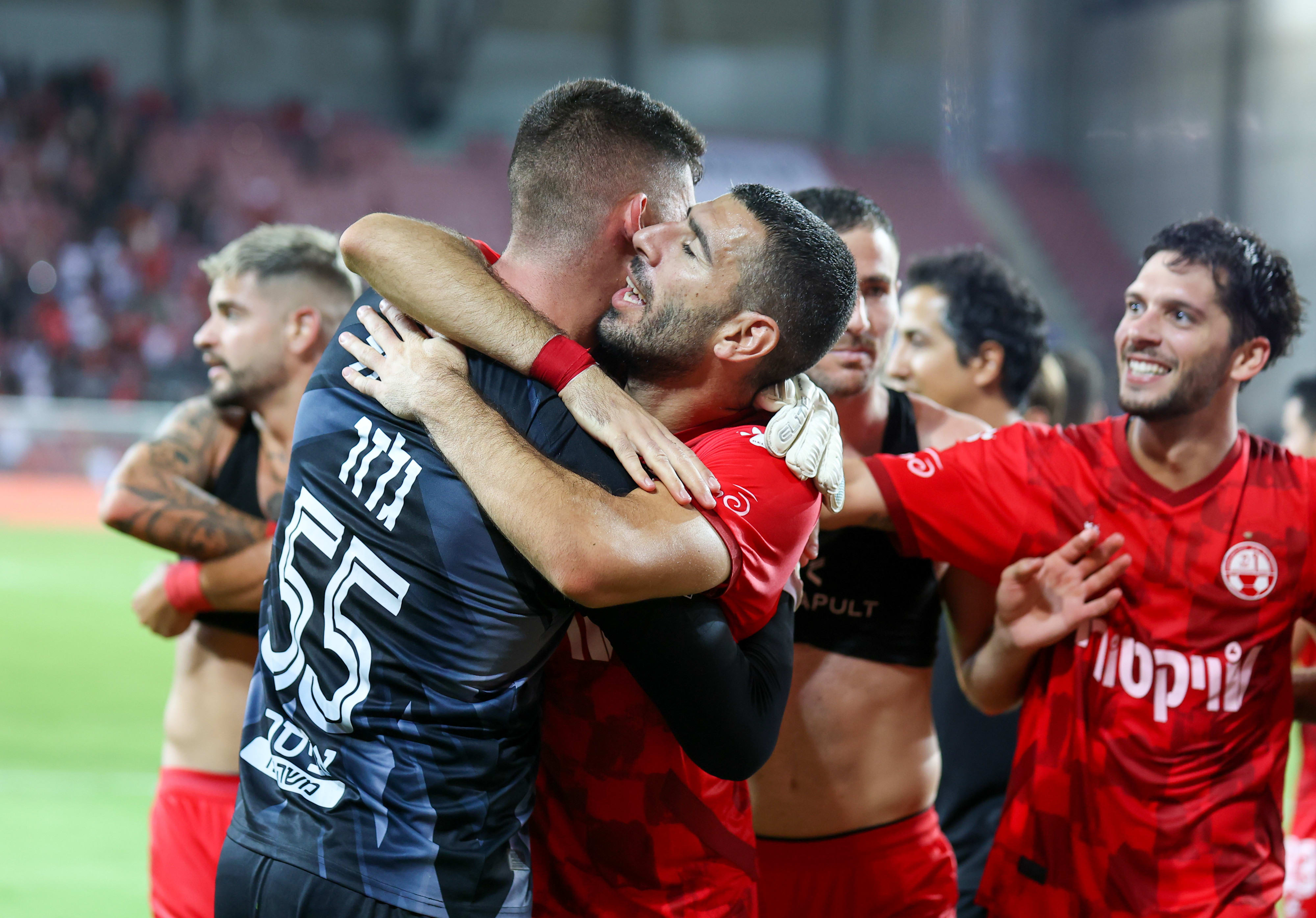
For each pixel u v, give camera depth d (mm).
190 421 2781
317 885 1604
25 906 3760
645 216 1789
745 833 1948
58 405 16297
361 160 23047
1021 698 2426
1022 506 2287
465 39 22562
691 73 24703
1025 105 25125
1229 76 21031
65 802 4914
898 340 3350
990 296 3205
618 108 1781
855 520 2295
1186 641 2219
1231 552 2211
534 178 1774
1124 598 2250
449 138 24141
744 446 1740
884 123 25453
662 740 1851
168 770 2711
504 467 1559
